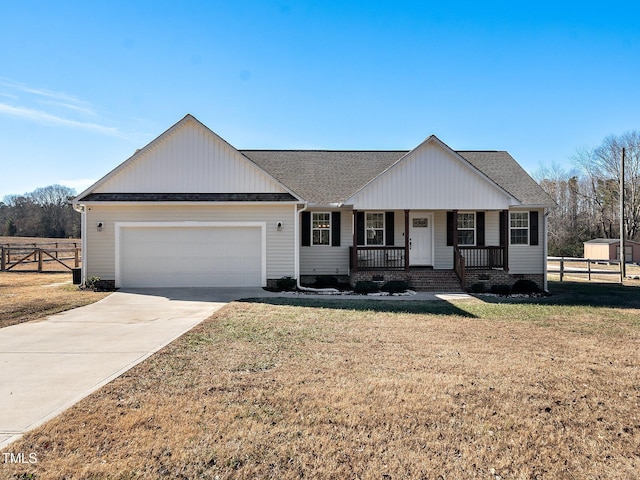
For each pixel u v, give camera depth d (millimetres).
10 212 74125
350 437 4102
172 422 4344
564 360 6719
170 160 15906
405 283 15922
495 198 16453
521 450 3943
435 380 5656
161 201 15273
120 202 15195
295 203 15531
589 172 52500
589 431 4344
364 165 19938
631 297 14969
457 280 16469
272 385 5410
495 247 17062
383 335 8273
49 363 6352
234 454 3762
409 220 17766
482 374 5949
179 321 9742
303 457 3742
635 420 4598
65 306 11641
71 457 3670
